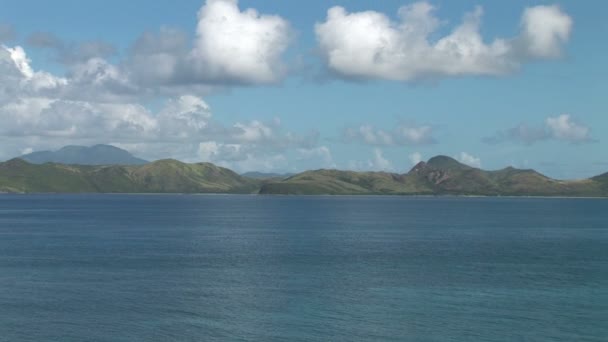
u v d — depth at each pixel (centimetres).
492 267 10081
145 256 11450
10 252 12125
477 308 7056
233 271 9562
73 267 9975
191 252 12144
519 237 16238
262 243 14100
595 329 6231
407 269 9806
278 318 6619
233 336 5997
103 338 5947
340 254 11856
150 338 5941
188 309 6988
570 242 14700
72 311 6894
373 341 5866
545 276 9156
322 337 5978
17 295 7706
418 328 6262
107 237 15725
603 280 8831
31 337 5975
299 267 10006
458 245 13838
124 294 7769
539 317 6656
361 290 8038
